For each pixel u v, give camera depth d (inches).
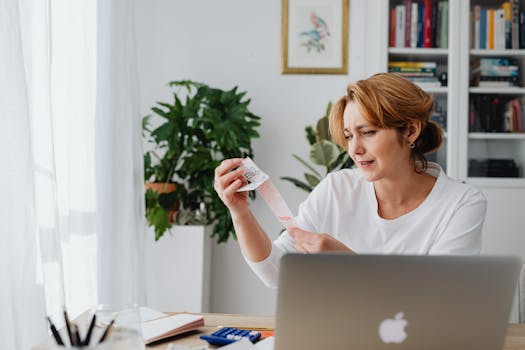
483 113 119.4
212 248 126.6
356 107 56.7
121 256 95.3
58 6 80.7
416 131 58.9
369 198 64.1
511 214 119.1
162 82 127.9
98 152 94.0
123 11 98.0
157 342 44.8
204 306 116.5
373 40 125.8
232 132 113.3
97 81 94.0
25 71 61.1
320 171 126.6
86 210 86.1
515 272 32.6
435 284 32.2
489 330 33.7
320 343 33.2
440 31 120.9
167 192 114.7
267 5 127.1
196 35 127.7
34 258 57.8
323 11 126.6
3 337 54.5
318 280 31.8
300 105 127.3
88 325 32.0
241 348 40.9
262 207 126.2
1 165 56.1
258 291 126.6
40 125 64.3
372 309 32.4
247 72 127.6
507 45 119.1
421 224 61.2
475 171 119.3
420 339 33.4
